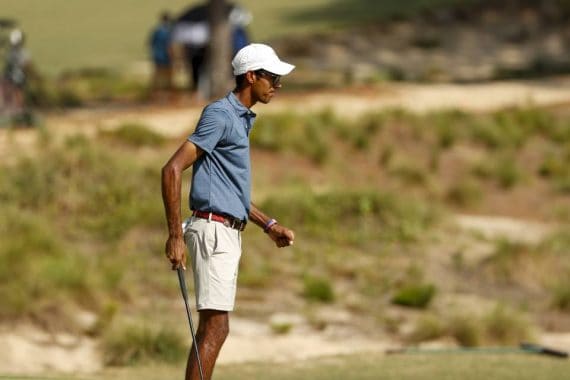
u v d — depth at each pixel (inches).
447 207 2573.8
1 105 2573.8
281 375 1229.1
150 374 1291.8
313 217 2190.0
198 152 763.4
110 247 1967.3
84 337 1513.3
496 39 5014.8
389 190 2380.7
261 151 2628.0
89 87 3659.0
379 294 1877.5
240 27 3469.5
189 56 3344.0
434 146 2847.0
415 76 4128.9
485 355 1401.3
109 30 5049.2
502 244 2101.4
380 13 5374.0
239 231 784.9
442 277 2007.9
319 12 5497.1
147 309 1686.8
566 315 1855.3
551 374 1235.2
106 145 2343.8
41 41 4751.5
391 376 1217.4
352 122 2869.1
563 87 3690.9
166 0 5787.4
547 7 5310.0
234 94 785.6
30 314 1518.2
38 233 1876.2
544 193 2723.9
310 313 1721.2
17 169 2116.1
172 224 753.0
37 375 1214.9
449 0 5556.1
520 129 3041.3
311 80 3961.6
